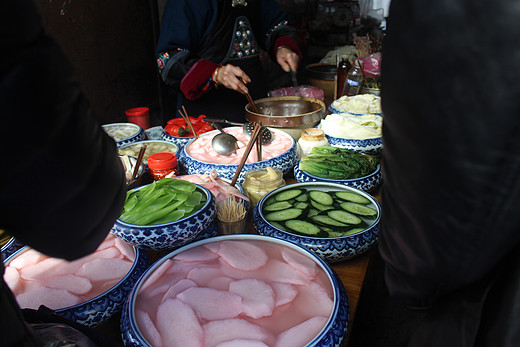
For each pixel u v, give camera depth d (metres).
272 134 1.88
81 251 0.51
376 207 1.33
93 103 2.90
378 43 4.21
